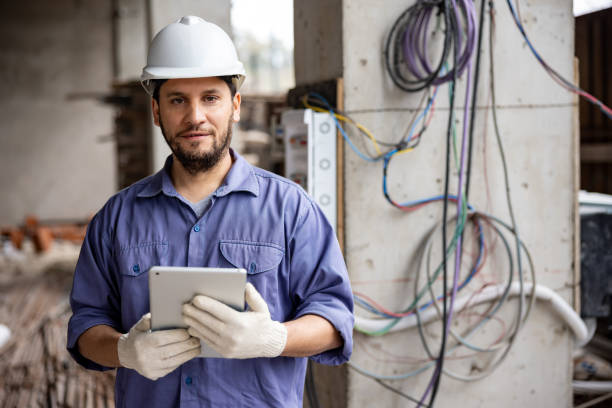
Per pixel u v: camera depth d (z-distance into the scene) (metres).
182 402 1.56
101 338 1.57
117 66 12.47
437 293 2.87
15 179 12.27
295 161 2.83
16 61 12.15
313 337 1.52
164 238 1.64
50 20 12.20
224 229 1.63
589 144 5.97
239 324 1.35
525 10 2.83
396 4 2.72
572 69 2.91
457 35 2.54
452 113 2.56
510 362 2.97
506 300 2.93
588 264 3.45
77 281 1.70
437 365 2.67
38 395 4.15
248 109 8.98
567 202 2.96
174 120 1.56
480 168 2.86
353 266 2.78
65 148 12.41
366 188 2.77
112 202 1.71
